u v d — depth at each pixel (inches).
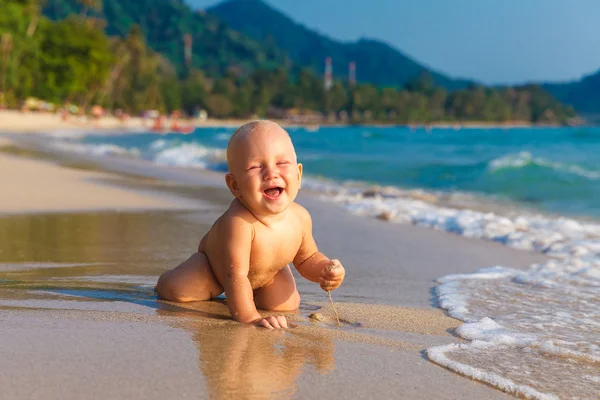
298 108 7780.5
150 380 92.4
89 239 241.6
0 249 216.8
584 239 281.4
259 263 136.5
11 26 2632.9
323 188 506.0
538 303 164.2
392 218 341.1
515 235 281.0
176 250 223.1
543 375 107.3
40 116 2509.8
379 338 124.6
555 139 1764.3
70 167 586.6
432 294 175.6
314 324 134.7
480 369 108.0
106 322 122.7
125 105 4468.5
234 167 132.8
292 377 97.9
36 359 99.2
